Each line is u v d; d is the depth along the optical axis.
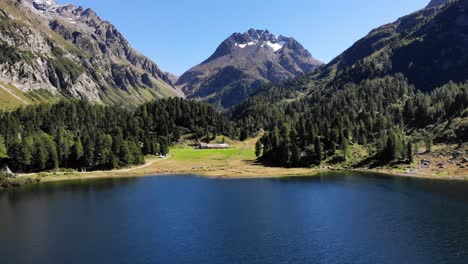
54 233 91.31
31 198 134.38
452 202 113.62
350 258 72.69
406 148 194.38
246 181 169.88
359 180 162.25
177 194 138.75
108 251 78.88
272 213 106.88
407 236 83.94
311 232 88.56
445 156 187.50
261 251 77.31
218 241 83.81
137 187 156.50
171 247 80.62
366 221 96.12
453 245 78.00
